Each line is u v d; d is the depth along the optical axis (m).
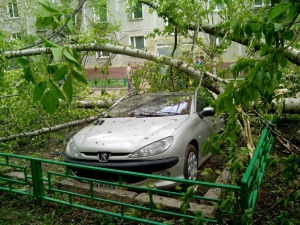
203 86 5.39
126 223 3.49
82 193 4.13
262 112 3.31
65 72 1.23
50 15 1.53
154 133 4.13
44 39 1.21
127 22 22.36
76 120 6.56
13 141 6.38
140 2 6.87
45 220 3.67
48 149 6.94
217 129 5.57
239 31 1.84
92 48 5.95
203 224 2.54
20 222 3.67
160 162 3.82
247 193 2.63
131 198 3.74
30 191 4.25
